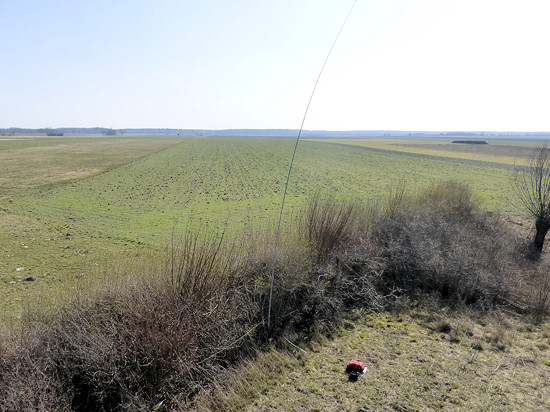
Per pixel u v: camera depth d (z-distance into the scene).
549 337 5.90
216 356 5.01
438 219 9.63
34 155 51.53
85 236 13.09
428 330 6.12
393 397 4.25
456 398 4.22
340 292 6.93
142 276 5.41
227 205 19.56
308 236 7.59
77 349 4.29
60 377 4.16
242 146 83.44
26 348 4.12
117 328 4.63
